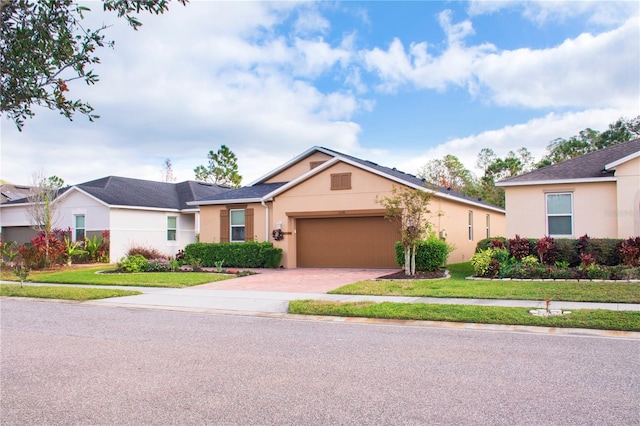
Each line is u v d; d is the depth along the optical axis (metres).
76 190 25.48
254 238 21.56
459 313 8.90
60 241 22.58
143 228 25.91
